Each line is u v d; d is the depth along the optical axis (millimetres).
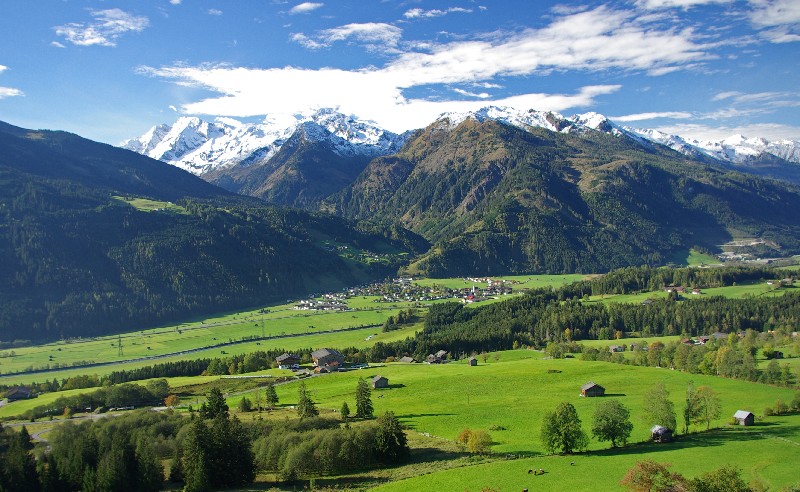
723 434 107125
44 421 150375
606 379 157250
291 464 102000
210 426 113125
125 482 100250
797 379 149375
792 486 77438
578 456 98750
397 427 107125
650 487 75125
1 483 100750
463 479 90000
